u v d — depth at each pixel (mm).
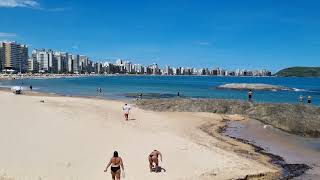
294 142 37344
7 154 25578
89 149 28141
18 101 62438
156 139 33312
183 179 22047
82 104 61875
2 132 32469
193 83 198625
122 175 22156
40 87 138875
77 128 36094
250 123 48531
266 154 31469
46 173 21922
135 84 176500
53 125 36906
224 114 54906
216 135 39562
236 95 99000
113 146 29547
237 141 36719
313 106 53844
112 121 43312
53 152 26688
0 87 131625
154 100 63625
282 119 47500
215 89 129875
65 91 115062
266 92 114438
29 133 32562
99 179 21391
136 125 41750
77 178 21359
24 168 22641
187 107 58594
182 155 27812
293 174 25609
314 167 27609
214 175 23172
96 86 152000
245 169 25031
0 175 20922
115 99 81000
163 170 23703
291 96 98438
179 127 42938
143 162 25359
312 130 43188
